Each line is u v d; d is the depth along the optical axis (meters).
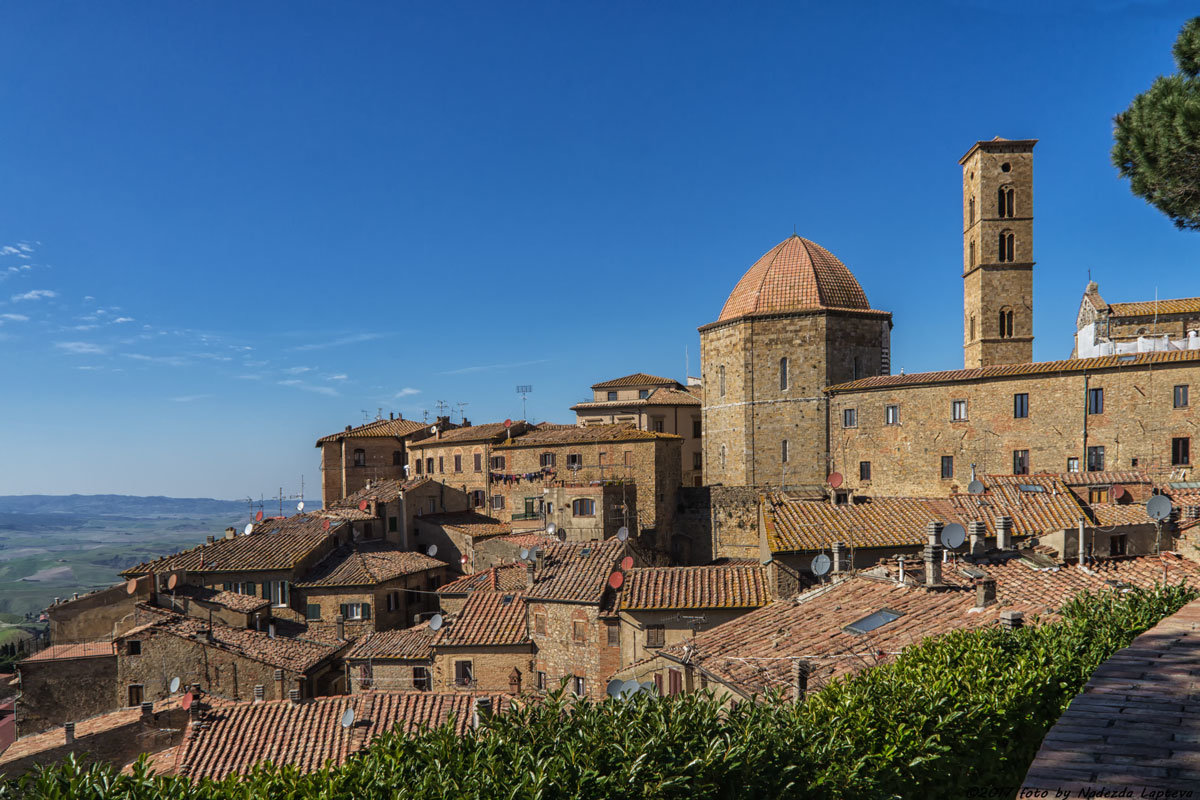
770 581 38.94
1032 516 38.06
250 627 54.50
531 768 10.14
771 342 72.88
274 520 72.44
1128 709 7.78
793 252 77.88
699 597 39.81
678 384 102.12
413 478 86.25
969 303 75.88
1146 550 30.47
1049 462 57.94
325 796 9.83
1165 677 8.73
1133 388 55.19
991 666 13.85
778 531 39.47
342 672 51.03
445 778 9.95
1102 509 37.78
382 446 98.06
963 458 61.59
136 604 51.97
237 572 59.72
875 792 11.02
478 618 47.00
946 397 62.66
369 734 32.44
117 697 49.34
